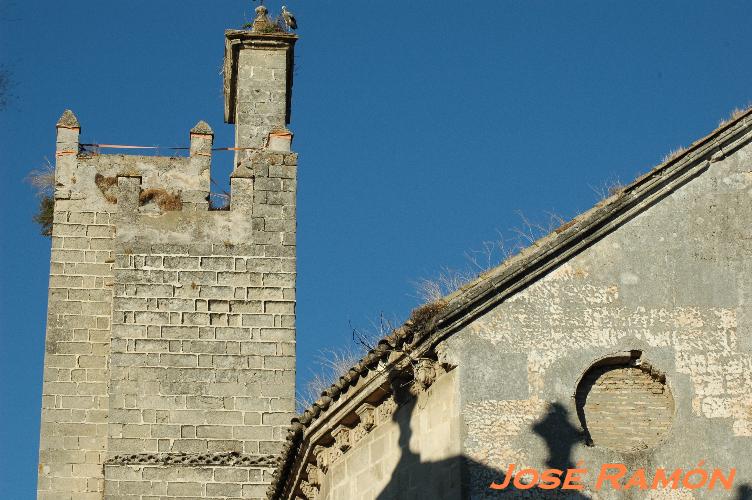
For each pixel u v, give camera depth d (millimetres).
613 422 27875
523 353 27953
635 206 28969
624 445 27719
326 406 30703
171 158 44469
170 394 42188
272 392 42469
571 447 27438
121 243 43531
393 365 28766
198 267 43438
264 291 43438
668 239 28812
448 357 27891
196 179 44312
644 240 28797
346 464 30875
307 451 31844
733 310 28438
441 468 27734
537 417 27578
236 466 41656
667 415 27953
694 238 28844
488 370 27844
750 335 28281
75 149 44969
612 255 28672
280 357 42812
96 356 43250
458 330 28062
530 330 28094
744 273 28656
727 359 28141
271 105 46375
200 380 42438
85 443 42500
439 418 28062
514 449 27359
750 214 29016
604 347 28109
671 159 29172
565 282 28453
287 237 44031
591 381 28109
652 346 28172
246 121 46156
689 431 27719
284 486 34188
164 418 41938
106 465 41406
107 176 44781
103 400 42906
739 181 29203
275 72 46750
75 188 44656
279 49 47000
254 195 44281
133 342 42594
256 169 44531
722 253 28781
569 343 28094
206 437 41875
